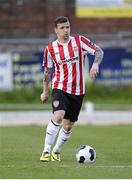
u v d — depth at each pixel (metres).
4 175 21.36
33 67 83.94
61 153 29.30
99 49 25.08
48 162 25.19
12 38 91.44
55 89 25.08
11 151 30.50
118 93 84.56
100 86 84.81
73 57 24.91
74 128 49.06
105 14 94.00
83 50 25.12
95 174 21.45
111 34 93.06
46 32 92.19
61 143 25.64
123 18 94.12
